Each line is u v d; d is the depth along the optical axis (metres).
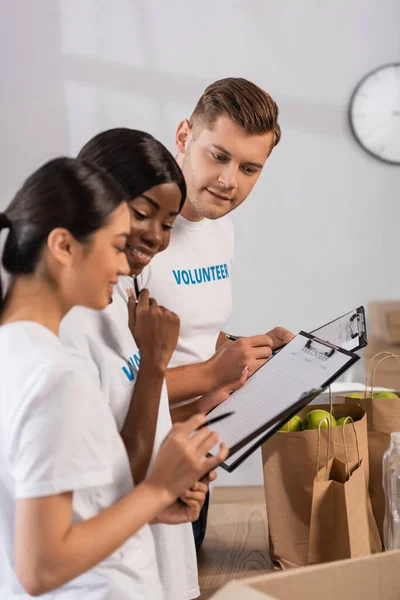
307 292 4.25
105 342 1.40
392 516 1.53
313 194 4.21
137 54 4.14
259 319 4.26
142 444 1.36
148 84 4.15
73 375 0.98
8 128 4.15
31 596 1.03
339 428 1.62
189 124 1.90
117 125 4.16
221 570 1.67
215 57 4.14
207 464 1.08
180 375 1.84
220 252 2.12
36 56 4.13
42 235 1.04
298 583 0.92
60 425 0.95
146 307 1.37
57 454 0.95
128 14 4.12
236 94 1.79
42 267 1.05
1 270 1.09
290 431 1.67
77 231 1.04
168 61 4.14
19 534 0.96
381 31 4.12
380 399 1.73
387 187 4.19
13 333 1.03
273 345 1.97
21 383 0.98
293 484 1.64
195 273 2.02
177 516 1.30
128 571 1.15
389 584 0.98
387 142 4.15
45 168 1.08
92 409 0.99
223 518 2.00
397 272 4.21
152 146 1.38
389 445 1.72
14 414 0.97
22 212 1.06
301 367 1.54
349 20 4.12
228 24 4.13
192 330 2.02
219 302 2.10
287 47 4.14
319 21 4.12
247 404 1.49
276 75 4.16
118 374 1.39
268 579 0.91
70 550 0.96
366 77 4.12
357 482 1.60
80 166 1.07
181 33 4.14
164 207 1.39
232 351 1.83
